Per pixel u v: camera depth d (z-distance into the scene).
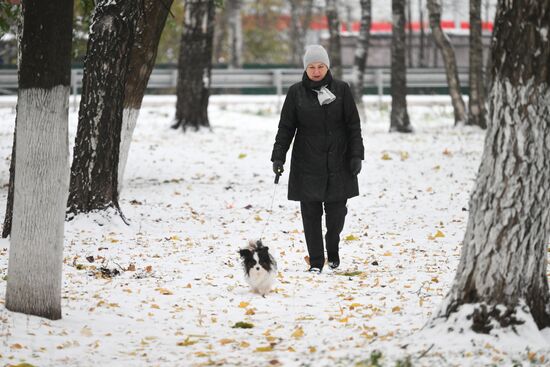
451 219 19.31
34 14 10.27
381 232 17.98
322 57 13.98
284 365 8.77
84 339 10.09
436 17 40.28
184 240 16.94
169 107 44.94
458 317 9.19
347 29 64.81
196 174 26.75
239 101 49.38
